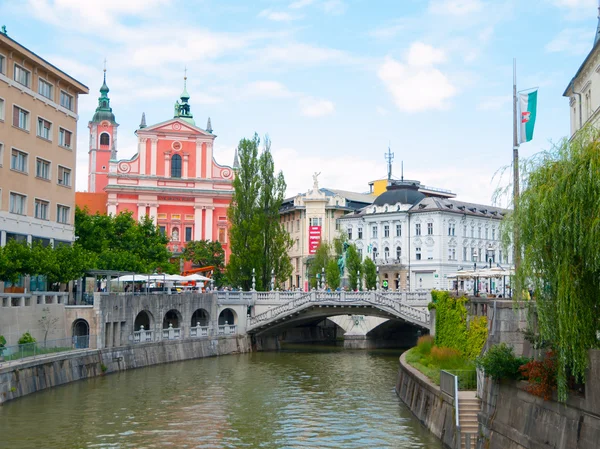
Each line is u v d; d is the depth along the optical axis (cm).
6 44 5647
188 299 7600
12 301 5238
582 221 2333
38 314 5528
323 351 8575
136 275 7100
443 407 3666
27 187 6062
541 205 2441
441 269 11562
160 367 6619
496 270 5747
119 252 7794
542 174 2545
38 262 5309
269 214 9062
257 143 9144
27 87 6056
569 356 2447
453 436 3400
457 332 4925
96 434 3894
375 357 7875
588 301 2409
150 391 5259
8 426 4000
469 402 3425
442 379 3747
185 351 7325
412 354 5594
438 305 5544
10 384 4541
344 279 10844
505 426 2961
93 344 5919
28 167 6075
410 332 9812
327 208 13525
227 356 7819
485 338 4300
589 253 2300
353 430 4012
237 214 9006
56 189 6538
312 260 11981
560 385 2456
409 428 4019
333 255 12125
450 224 11794
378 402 4903
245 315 8350
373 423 4191
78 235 7756
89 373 5672
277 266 8938
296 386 5625
